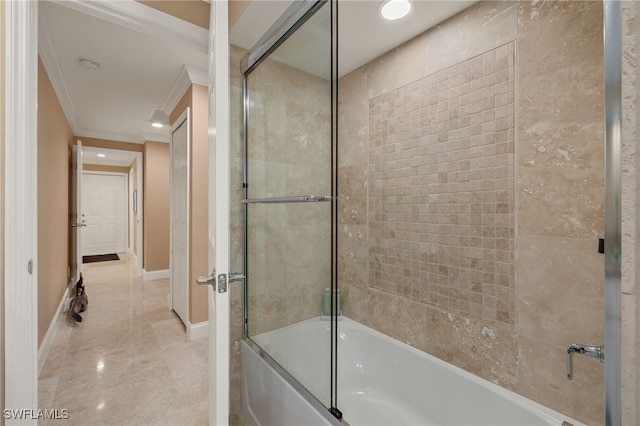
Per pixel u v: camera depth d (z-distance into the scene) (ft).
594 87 3.58
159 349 8.14
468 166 4.84
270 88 5.11
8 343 3.83
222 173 3.25
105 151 15.48
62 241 10.86
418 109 5.59
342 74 7.20
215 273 3.26
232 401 5.98
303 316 4.29
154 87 9.68
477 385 4.66
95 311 10.87
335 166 3.75
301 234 4.35
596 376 3.64
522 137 4.21
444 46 5.16
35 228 4.15
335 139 3.71
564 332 3.86
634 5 1.07
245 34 5.66
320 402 3.91
